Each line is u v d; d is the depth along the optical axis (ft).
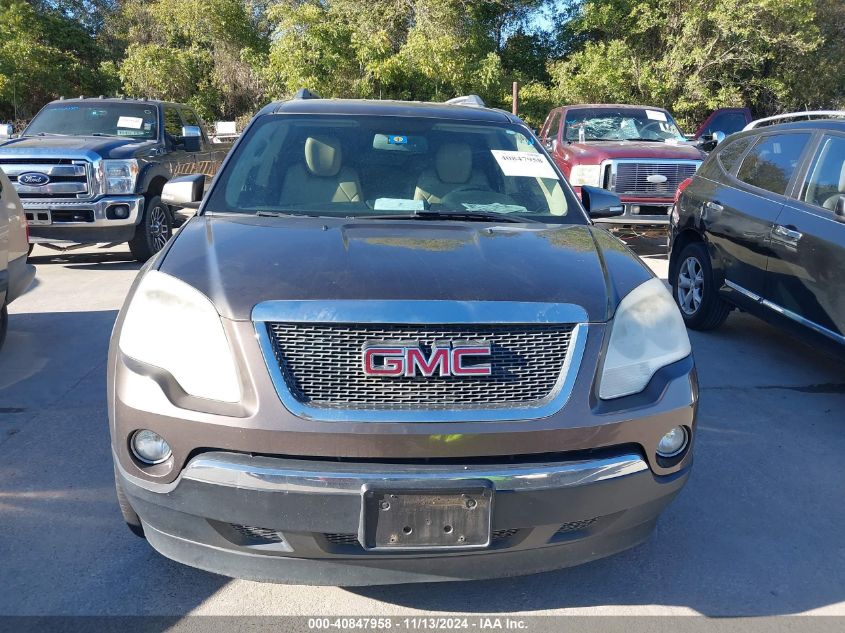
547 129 40.22
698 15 71.77
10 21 75.41
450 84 73.05
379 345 7.66
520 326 7.99
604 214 13.26
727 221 19.15
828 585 9.53
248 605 8.84
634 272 9.46
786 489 12.05
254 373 7.60
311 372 7.66
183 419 7.55
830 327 15.37
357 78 70.44
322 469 7.38
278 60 69.72
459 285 8.27
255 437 7.43
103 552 9.79
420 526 7.46
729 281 19.17
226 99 85.61
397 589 9.23
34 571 9.34
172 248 9.52
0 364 17.17
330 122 13.16
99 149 27.17
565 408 7.80
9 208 17.43
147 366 7.93
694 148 32.35
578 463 7.77
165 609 8.72
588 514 7.89
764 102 82.69
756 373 17.70
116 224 27.09
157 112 32.30
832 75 80.59
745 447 13.57
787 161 17.90
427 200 11.90
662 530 10.77
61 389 15.65
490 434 7.55
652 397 8.25
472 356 7.77
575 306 8.22
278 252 9.05
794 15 70.54
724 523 10.99
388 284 8.19
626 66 75.25
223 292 8.11
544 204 12.17
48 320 20.90
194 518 7.75
